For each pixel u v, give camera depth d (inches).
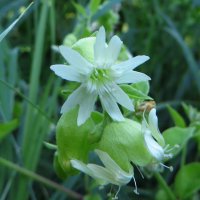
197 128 4.3
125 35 6.5
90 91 2.5
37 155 4.6
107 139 2.6
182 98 6.2
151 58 6.7
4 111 4.7
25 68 6.3
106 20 5.2
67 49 2.5
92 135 2.6
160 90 6.5
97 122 2.8
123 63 2.6
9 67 5.0
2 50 5.1
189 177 4.3
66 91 2.7
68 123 2.6
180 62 6.7
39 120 4.6
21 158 4.6
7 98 4.7
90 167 2.5
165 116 5.8
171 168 2.8
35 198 4.6
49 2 5.5
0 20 5.8
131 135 2.6
